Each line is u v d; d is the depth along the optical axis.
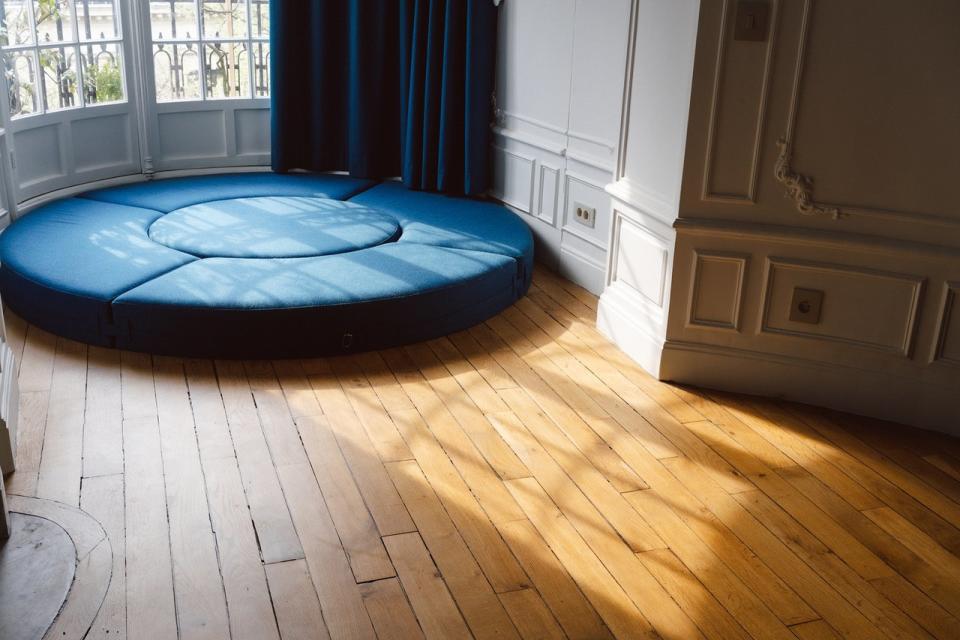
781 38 3.33
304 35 5.86
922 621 2.54
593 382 3.88
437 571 2.66
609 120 4.57
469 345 4.22
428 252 4.63
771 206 3.54
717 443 3.43
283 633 2.40
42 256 4.38
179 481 3.05
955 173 3.30
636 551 2.79
